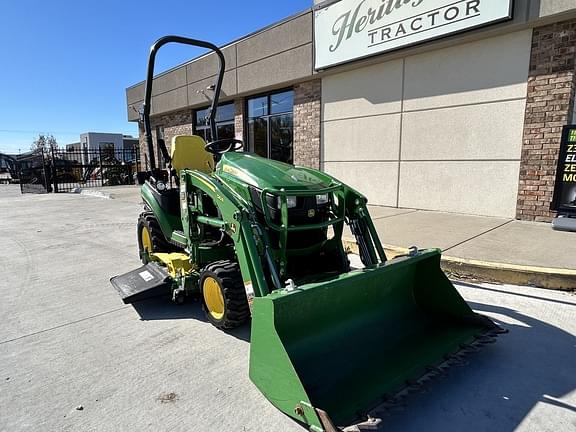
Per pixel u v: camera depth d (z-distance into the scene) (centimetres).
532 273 395
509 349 282
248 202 299
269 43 972
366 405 199
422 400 229
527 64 606
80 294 416
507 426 206
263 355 212
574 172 559
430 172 742
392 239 531
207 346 296
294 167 359
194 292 362
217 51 423
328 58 830
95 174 2141
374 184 838
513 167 640
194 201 351
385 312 292
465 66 673
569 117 589
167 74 1411
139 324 337
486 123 661
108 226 838
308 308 240
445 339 271
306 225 296
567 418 212
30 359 280
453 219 661
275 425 208
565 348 283
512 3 573
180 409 222
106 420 214
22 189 1853
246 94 1106
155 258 422
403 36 696
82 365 271
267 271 284
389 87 783
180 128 1462
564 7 535
